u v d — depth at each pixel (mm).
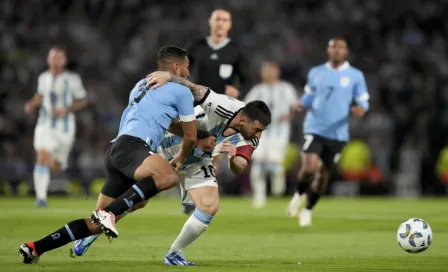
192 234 24031
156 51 97312
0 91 85688
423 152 85125
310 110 44281
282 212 51031
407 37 104188
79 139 80688
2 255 26000
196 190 24656
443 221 43875
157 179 22844
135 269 22359
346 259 26312
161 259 25844
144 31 100500
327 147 43406
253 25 103375
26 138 80062
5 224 39281
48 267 22375
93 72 93438
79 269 21984
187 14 103375
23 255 22703
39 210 50125
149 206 57406
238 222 42438
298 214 49469
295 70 96375
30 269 21797
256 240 33250
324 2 106750
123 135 23906
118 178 24469
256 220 43844
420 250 27156
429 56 101750
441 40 105188
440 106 92062
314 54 100812
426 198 78125
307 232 37188
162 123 24125
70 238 22656
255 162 62312
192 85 24766
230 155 24703
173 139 26359
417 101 91625
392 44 103062
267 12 105125
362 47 103000
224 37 44219
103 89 90875
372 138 87312
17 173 76250
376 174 83625
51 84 54188
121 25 100875
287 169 81375
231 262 25094
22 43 94938
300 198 46062
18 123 82938
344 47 43625
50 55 54250
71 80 54719
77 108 54719
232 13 104250
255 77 95938
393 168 85438
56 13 100062
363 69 99375
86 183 77625
